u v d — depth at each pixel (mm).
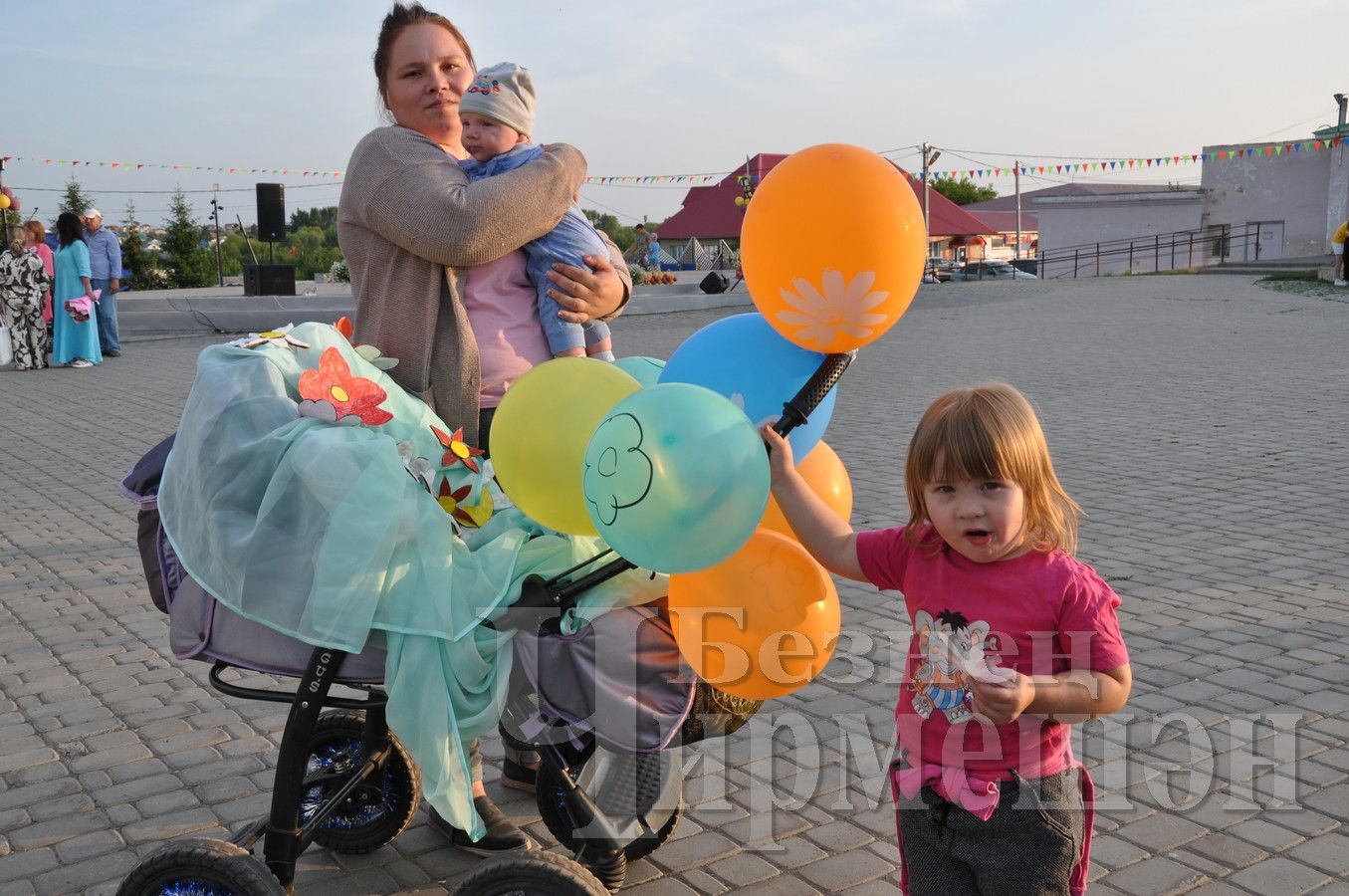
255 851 3369
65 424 10797
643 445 2215
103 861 3418
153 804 3744
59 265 14727
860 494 7488
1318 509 6770
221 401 2637
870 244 2344
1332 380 11422
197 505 2602
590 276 3158
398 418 2785
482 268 3152
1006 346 15195
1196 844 3367
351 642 2463
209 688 4648
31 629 5332
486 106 3107
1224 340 15047
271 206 24500
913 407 10812
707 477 2188
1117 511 6844
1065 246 44125
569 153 3148
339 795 3066
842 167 2393
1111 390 11297
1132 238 42812
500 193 2961
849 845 3457
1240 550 6027
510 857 2510
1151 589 5449
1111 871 3248
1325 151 37656
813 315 2406
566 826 3252
